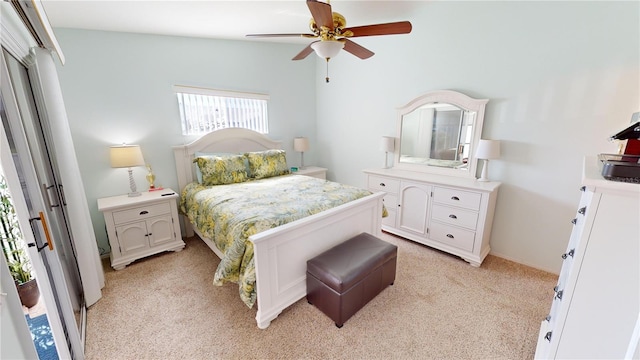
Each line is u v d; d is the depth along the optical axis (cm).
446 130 292
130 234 254
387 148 333
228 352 158
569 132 218
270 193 256
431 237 287
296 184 295
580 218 120
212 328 176
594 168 118
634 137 100
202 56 320
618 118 196
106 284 226
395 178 309
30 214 126
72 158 189
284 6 231
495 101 254
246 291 167
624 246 95
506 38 239
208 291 216
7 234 163
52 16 212
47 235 131
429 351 159
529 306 197
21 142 121
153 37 285
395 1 258
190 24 262
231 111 354
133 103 282
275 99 394
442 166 302
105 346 162
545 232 242
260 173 337
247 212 200
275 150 367
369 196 239
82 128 257
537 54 224
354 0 247
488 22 247
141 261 266
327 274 173
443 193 268
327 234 206
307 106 433
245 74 358
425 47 296
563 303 110
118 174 279
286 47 392
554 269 241
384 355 156
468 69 267
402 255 278
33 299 178
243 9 234
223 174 304
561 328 112
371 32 175
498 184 253
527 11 224
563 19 209
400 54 320
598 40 196
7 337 85
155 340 167
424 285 224
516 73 238
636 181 90
